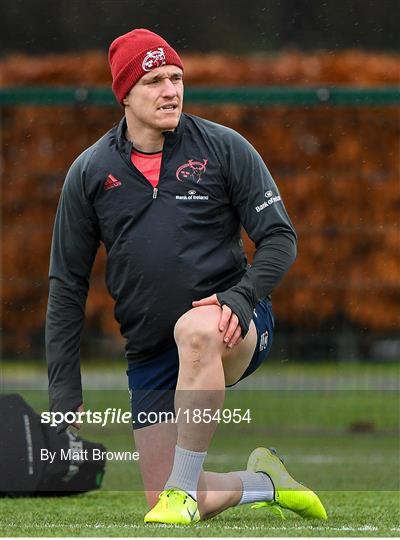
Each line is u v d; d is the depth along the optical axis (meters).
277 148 39.69
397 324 38.38
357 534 15.41
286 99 34.50
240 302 16.36
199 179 17.28
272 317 17.95
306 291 38.28
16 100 34.75
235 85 45.75
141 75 17.02
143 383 18.11
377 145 39.09
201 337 16.14
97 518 18.23
